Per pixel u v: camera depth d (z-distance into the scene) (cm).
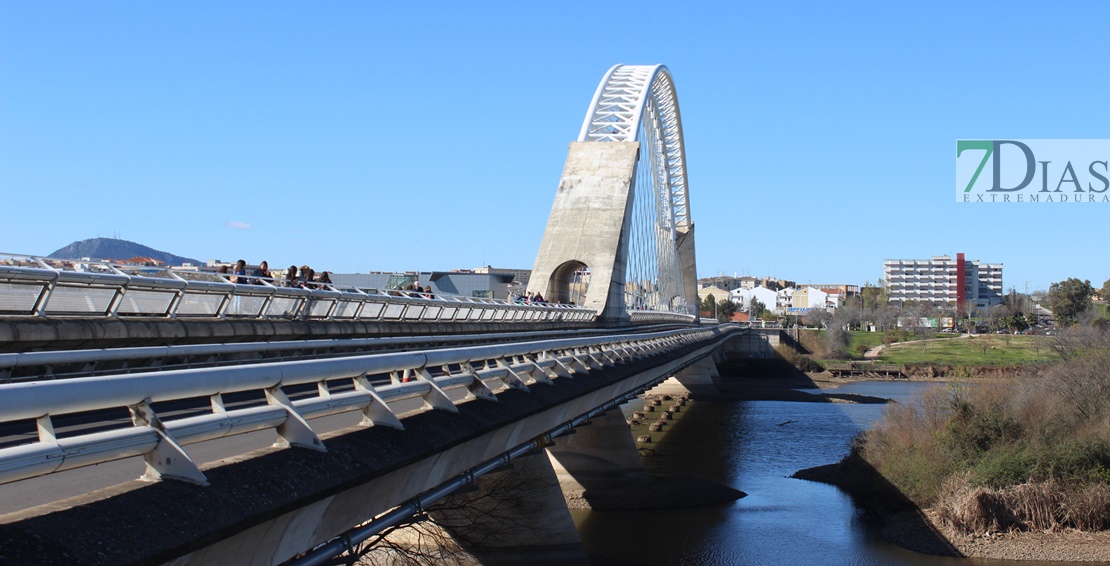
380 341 2281
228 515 808
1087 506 3709
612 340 3198
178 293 2261
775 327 17875
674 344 5575
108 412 1549
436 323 3600
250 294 2581
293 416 1027
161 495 781
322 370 1106
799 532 3844
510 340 3666
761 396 10750
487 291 8231
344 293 3033
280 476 925
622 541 3666
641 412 8612
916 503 4191
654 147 8844
